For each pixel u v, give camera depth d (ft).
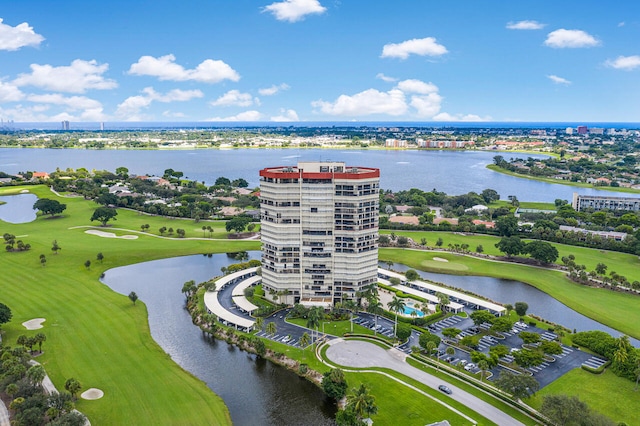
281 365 634.02
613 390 569.23
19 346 652.48
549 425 497.05
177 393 555.28
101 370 601.21
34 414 466.29
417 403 540.11
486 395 557.74
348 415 482.69
